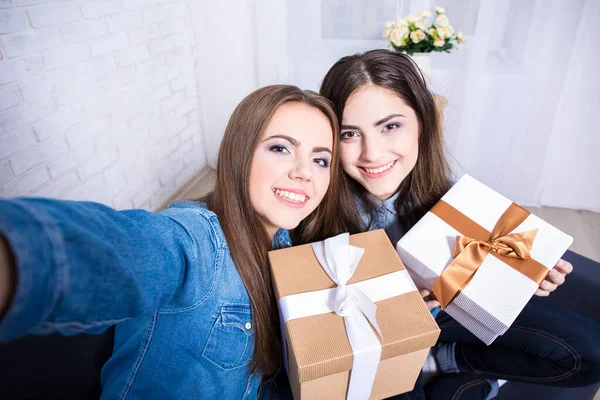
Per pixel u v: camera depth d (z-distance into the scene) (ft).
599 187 6.61
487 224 2.47
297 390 1.99
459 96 6.36
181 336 1.90
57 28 4.20
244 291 2.07
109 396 1.98
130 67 5.46
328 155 2.16
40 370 2.18
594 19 5.44
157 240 1.36
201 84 7.38
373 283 2.06
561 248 2.28
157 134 6.34
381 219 3.32
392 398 2.60
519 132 6.44
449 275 2.20
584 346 2.89
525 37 5.78
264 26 6.62
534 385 3.17
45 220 0.91
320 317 1.87
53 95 4.29
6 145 3.86
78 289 0.96
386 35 5.88
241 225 2.06
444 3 5.90
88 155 4.94
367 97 2.53
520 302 2.10
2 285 0.82
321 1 6.28
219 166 2.11
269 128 1.97
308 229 2.72
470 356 3.26
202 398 2.06
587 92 5.95
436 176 3.14
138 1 5.41
